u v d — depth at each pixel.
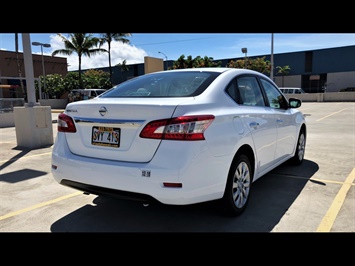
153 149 2.81
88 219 3.51
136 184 2.81
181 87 3.46
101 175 2.98
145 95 3.43
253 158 3.75
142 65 56.34
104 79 41.75
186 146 2.76
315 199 4.04
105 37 33.84
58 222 3.43
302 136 5.80
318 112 18.66
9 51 34.56
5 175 5.28
